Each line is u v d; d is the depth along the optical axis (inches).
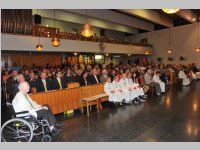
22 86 148.4
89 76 281.0
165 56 666.8
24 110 140.8
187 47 603.2
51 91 197.0
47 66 459.8
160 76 415.2
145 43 697.0
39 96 184.2
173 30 638.5
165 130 160.7
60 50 435.2
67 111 216.8
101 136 150.7
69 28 600.7
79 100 225.5
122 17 551.8
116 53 581.3
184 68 518.3
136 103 267.6
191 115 202.1
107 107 248.7
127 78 287.9
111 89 256.4
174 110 223.8
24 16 368.5
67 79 259.1
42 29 405.7
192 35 588.1
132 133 155.6
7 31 346.0
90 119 196.5
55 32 435.8
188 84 439.8
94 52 514.6
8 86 248.4
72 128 170.2
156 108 235.6
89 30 254.7
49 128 146.5
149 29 683.4
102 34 689.6
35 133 146.7
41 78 235.5
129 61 755.4
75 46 466.6
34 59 468.1
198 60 576.4
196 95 311.0
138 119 192.5
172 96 310.8
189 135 148.8
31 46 382.0
